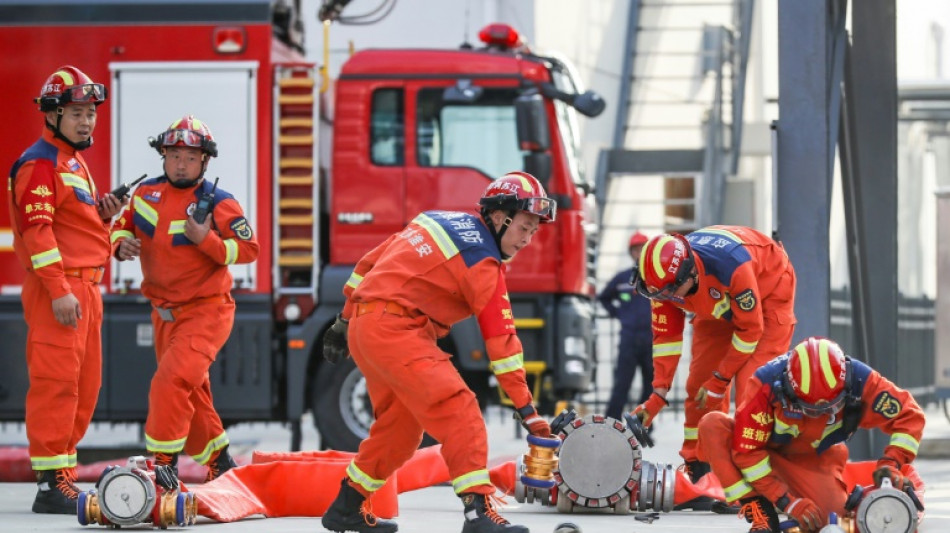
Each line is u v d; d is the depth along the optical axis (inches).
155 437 886.4
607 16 2229.3
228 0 1295.5
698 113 2303.2
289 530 773.3
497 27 1328.7
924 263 2404.0
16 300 1286.9
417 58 1299.2
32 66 1299.2
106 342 1273.4
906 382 2229.3
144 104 1293.1
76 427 896.3
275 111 1295.5
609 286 1519.4
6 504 954.7
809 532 714.2
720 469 733.9
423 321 678.5
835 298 1384.1
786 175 1144.8
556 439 685.9
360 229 1293.1
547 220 687.7
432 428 670.5
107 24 1295.5
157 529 778.2
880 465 713.0
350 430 1291.8
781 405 711.7
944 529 838.5
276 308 1296.8
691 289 876.6
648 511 901.8
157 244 903.7
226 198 912.3
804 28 1143.6
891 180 1295.5
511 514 897.5
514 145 1293.1
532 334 1298.0
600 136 2193.7
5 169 1295.5
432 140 1295.5
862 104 1295.5
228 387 1279.5
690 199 2224.4
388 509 866.1
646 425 927.7
